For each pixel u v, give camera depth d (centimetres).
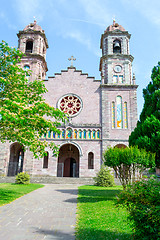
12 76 1591
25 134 1503
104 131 3353
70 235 731
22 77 1650
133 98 3519
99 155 3281
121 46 3853
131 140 1792
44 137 3350
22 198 1519
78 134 3384
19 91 1491
